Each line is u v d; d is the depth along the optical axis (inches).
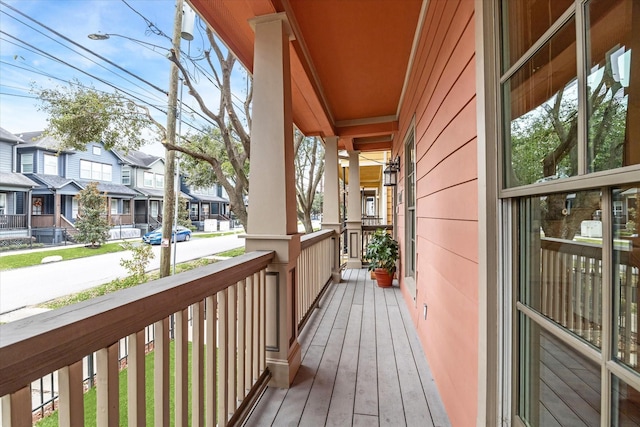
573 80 28.4
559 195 32.1
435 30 78.2
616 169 23.0
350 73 124.0
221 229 752.3
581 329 28.7
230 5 73.1
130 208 444.5
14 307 147.3
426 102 92.6
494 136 43.3
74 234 300.0
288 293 77.9
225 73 175.8
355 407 67.6
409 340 104.3
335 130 184.4
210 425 50.4
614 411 24.6
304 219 331.0
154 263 263.9
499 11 42.8
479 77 45.6
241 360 62.7
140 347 34.7
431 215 87.5
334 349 97.3
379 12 87.0
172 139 161.5
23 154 376.2
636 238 22.4
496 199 42.9
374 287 181.8
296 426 61.2
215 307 52.3
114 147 158.6
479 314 46.0
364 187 573.0
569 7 28.7
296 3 82.2
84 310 28.0
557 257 32.6
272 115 77.7
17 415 21.6
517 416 40.3
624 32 22.5
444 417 64.6
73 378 26.4
